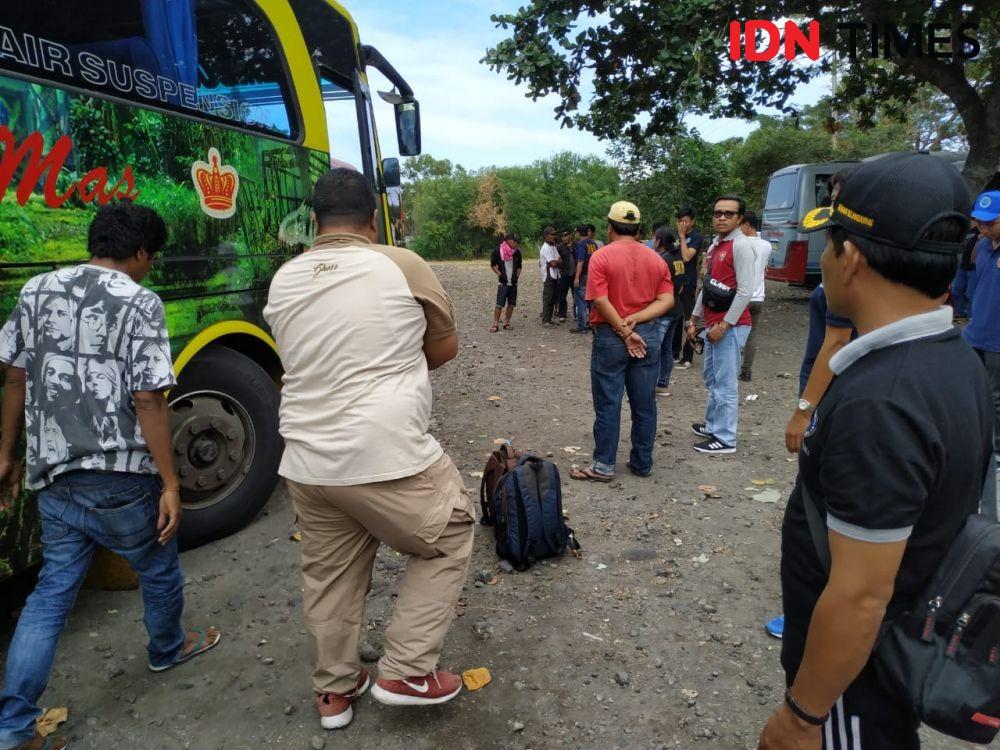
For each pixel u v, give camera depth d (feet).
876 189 3.86
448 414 21.85
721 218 16.75
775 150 93.50
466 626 10.14
